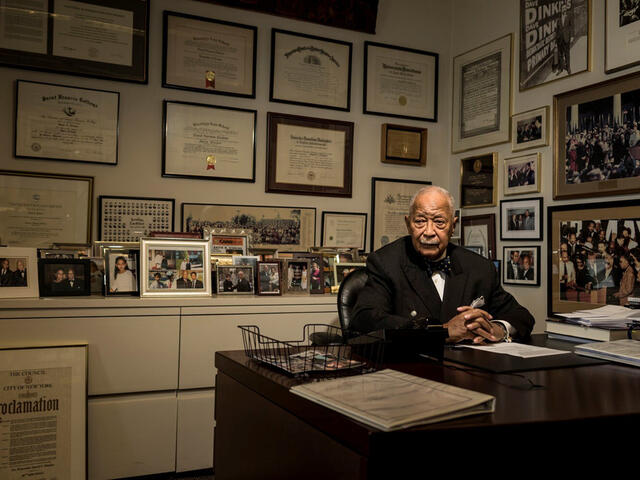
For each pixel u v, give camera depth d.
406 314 2.34
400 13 4.52
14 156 3.40
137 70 3.69
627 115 3.09
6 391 2.53
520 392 1.24
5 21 3.39
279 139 4.09
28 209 3.43
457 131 4.54
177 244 3.06
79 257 3.04
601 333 1.99
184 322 2.88
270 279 3.27
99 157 3.59
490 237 4.11
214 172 3.88
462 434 0.95
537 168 3.71
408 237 2.55
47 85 3.48
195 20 3.85
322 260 3.48
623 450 1.08
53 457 2.58
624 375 1.46
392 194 4.44
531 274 3.75
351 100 4.34
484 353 1.73
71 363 2.63
